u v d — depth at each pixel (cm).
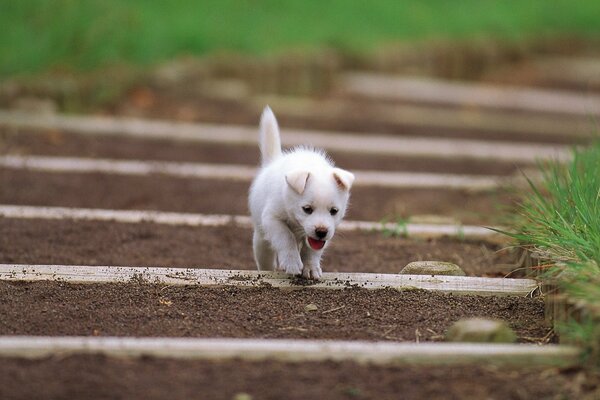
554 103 2489
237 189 1399
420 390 646
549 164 1242
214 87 2095
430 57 2762
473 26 3106
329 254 1083
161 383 640
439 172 1628
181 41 2191
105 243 1081
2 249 1029
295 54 2333
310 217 895
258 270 967
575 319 730
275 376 657
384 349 691
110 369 657
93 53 1953
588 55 3356
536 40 3209
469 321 748
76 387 629
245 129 1805
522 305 854
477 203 1379
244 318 800
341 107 2194
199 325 776
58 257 1016
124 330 755
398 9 3034
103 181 1385
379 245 1127
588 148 1259
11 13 1983
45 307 805
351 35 2673
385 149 1744
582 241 834
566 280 768
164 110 1898
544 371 684
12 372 645
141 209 1275
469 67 2864
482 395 642
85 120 1708
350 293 874
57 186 1340
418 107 2289
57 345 676
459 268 970
